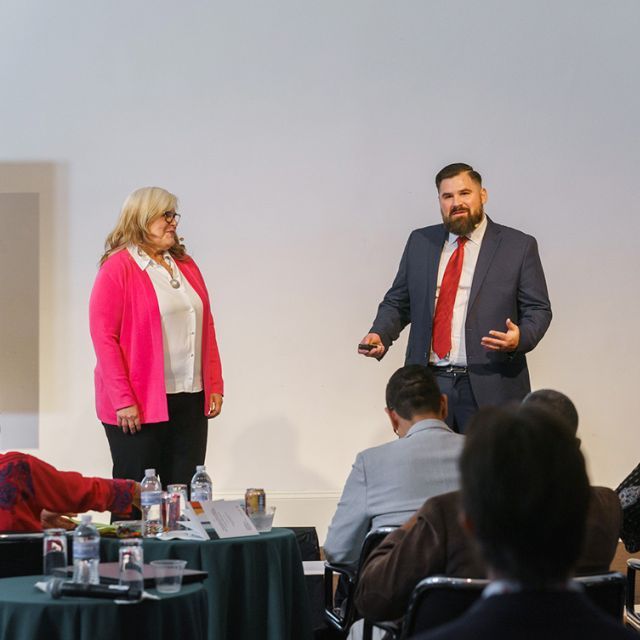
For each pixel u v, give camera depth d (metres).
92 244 13.95
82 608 5.25
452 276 10.22
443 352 10.09
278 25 14.16
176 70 14.09
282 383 14.20
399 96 14.21
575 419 6.15
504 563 2.37
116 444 9.68
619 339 14.39
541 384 14.34
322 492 14.11
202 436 10.00
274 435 14.16
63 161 13.97
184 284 10.00
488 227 10.36
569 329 14.35
